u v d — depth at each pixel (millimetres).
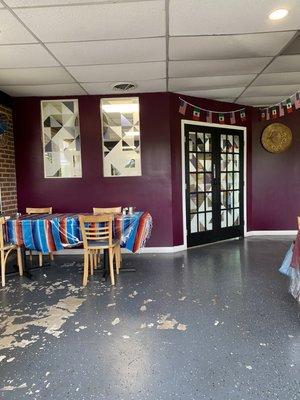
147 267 4129
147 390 1782
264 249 4953
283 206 6016
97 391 1785
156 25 2686
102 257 4520
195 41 3012
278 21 2664
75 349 2207
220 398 1707
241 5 2400
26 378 1906
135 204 4902
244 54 3367
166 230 4910
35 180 4930
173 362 2033
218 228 5562
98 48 3125
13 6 2326
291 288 2844
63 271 4008
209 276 3705
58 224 3709
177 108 4852
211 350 2156
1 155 4492
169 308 2838
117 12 2453
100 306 2910
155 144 4816
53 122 4852
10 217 3941
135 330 2455
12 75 3854
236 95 5016
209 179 5383
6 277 3789
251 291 3203
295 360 2021
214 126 5336
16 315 2752
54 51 3172
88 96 4793
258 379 1851
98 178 4898
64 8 2375
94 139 4848
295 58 3488
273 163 5949
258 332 2379
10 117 4781
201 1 2326
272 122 5871
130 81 4188
